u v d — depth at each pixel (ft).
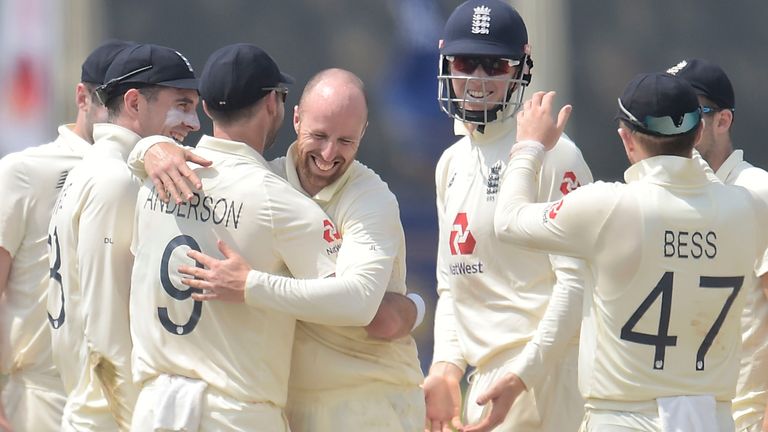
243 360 41.96
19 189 53.31
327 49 102.42
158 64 49.62
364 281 41.65
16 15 99.55
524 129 45.73
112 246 46.16
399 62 102.17
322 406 44.29
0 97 99.71
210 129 102.63
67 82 100.94
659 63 105.19
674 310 41.29
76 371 48.34
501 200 44.73
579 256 42.60
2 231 52.95
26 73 100.07
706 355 41.81
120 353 46.14
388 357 44.34
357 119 42.32
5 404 53.83
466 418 52.80
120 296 46.24
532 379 48.29
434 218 101.91
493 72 49.78
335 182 43.32
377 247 42.34
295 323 43.29
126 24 102.22
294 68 102.73
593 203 41.63
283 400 43.01
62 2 100.42
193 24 102.94
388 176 102.47
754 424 51.65
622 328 41.70
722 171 51.65
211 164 42.52
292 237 41.98
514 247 50.03
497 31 49.67
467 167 51.93
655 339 41.45
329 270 42.06
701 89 51.42
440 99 51.37
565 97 104.42
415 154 102.27
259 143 43.65
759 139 106.01
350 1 102.01
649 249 41.11
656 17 104.99
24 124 100.17
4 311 53.83
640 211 41.22
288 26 102.53
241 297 41.16
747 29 105.29
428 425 52.54
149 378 43.11
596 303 42.39
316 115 42.14
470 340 51.72
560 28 104.01
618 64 104.78
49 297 49.29
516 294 50.44
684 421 41.14
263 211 41.96
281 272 42.91
